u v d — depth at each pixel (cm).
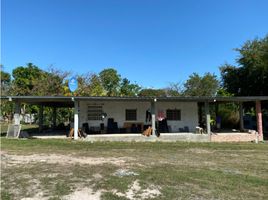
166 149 1368
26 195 596
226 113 2728
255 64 2411
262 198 580
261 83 2453
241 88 2648
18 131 1814
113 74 4612
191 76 4759
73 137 1822
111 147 1416
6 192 614
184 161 1014
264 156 1156
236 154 1212
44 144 1474
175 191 623
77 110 1784
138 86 4872
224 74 2838
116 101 2089
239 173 811
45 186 659
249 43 2595
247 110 2891
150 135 1839
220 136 1852
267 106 2488
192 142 1725
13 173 782
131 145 1517
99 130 2039
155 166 905
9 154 1116
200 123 2477
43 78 3753
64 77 3691
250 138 1881
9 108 4375
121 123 2095
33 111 3894
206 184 681
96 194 605
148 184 677
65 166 885
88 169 841
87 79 3675
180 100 1928
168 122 2136
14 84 4541
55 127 2561
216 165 939
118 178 730
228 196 591
